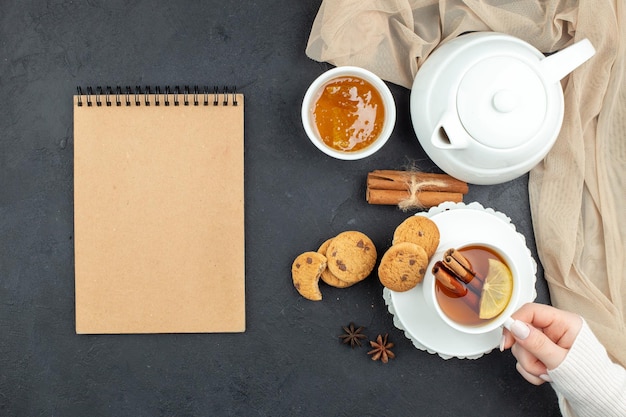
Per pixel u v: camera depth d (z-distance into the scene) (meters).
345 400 1.12
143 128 1.09
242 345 1.12
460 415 1.12
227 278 1.10
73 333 1.12
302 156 1.11
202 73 1.11
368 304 1.12
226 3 1.11
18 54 1.10
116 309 1.10
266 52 1.11
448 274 0.97
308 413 1.12
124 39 1.10
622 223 1.10
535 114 0.95
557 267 1.10
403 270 0.99
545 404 1.13
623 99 1.08
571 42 1.10
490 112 0.94
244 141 1.11
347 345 1.12
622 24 1.05
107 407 1.12
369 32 1.06
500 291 0.97
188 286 1.10
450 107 0.96
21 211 1.11
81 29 1.10
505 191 1.12
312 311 1.12
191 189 1.10
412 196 1.07
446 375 1.12
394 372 1.12
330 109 1.04
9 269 1.11
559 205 1.09
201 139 1.09
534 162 1.01
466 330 0.96
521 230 1.12
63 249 1.11
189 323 1.11
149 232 1.10
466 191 1.09
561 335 0.98
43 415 1.12
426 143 1.03
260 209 1.11
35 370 1.12
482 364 1.13
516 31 1.08
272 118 1.11
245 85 1.11
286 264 1.12
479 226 1.06
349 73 1.02
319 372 1.12
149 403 1.12
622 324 1.08
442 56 1.00
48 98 1.10
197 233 1.10
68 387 1.12
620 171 1.10
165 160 1.09
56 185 1.11
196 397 1.12
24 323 1.11
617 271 1.10
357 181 1.12
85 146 1.09
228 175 1.10
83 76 1.10
